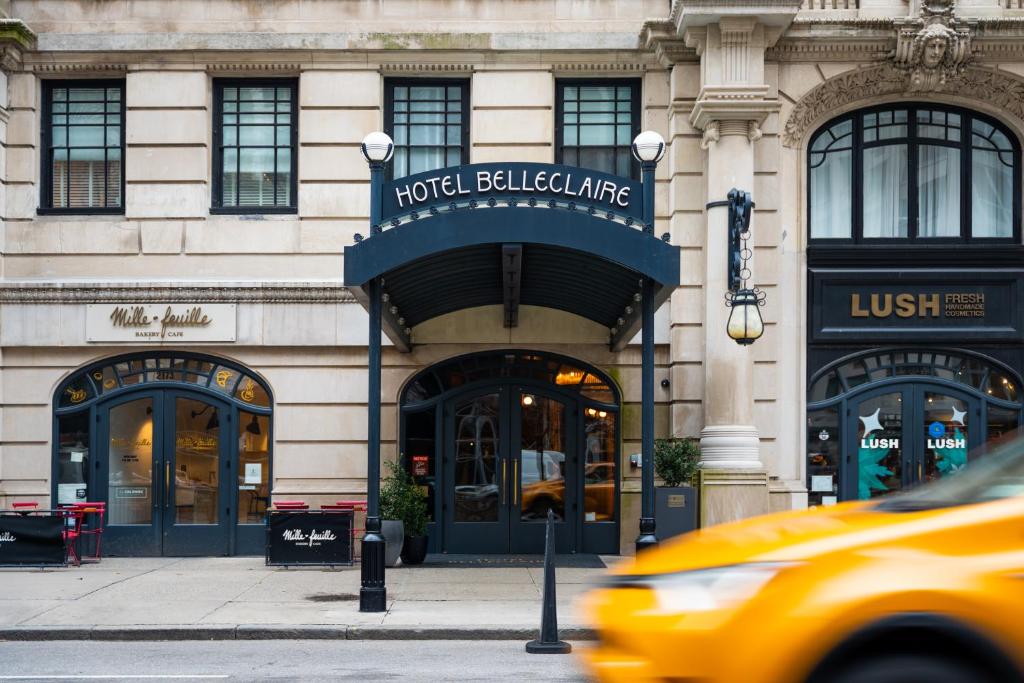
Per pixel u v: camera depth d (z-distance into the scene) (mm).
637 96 17844
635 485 17234
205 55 17484
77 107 17859
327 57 17500
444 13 17594
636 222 12562
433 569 15516
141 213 17453
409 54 17484
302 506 16219
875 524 5023
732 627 4703
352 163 17484
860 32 16891
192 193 17453
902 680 4539
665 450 15977
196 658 9797
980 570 4594
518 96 17562
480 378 17562
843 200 17703
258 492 17375
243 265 17438
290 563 15633
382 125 17750
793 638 4570
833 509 5996
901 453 17219
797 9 16234
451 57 17500
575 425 17484
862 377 17375
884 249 17359
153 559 16938
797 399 17141
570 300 16516
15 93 17516
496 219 12367
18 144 17500
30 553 15570
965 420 17266
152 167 17469
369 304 12547
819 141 17766
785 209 17250
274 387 17281
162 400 17391
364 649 10297
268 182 17797
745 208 15609
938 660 4582
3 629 10906
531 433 17516
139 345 17297
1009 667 4500
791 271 17250
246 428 17438
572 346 17422
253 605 12383
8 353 17312
